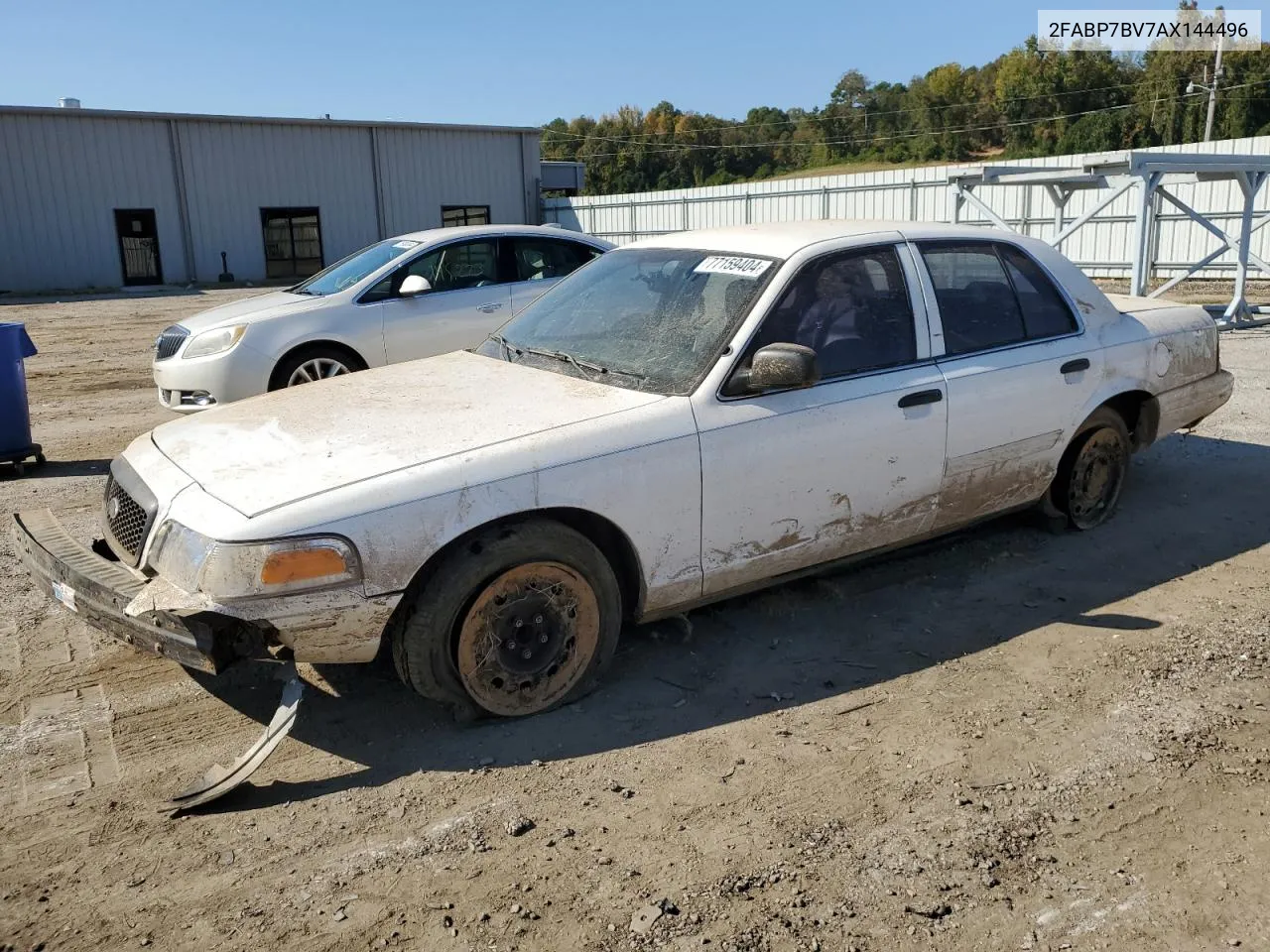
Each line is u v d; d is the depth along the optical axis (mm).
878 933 2586
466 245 8633
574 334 4453
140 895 2762
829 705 3750
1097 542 5355
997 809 3098
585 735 3564
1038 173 13492
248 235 34750
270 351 7801
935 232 4703
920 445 4340
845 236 4402
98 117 31578
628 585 3910
